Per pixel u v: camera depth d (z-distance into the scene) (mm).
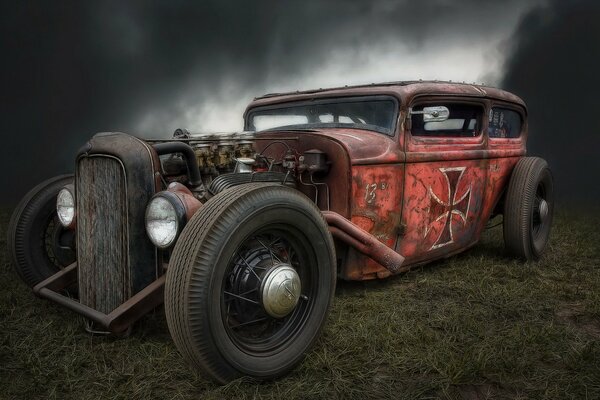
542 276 3203
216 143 2502
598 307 2588
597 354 2049
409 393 1771
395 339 2172
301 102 3289
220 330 1684
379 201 2656
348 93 3000
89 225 2127
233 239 1698
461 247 3387
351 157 2484
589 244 4062
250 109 3701
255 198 1775
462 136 3258
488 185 3461
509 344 2131
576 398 1740
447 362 1960
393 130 2754
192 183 2262
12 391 1745
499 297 2748
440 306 2611
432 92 2924
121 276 2037
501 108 3637
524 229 3473
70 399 1704
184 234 1732
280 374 1858
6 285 2826
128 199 1988
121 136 2098
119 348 2029
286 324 1998
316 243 1982
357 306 2561
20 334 2182
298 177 2604
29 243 2605
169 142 2197
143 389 1746
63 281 2365
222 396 1710
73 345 2055
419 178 2865
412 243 2914
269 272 1850
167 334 2172
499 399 1757
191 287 1631
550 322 2430
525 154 3945
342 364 1956
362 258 2693
